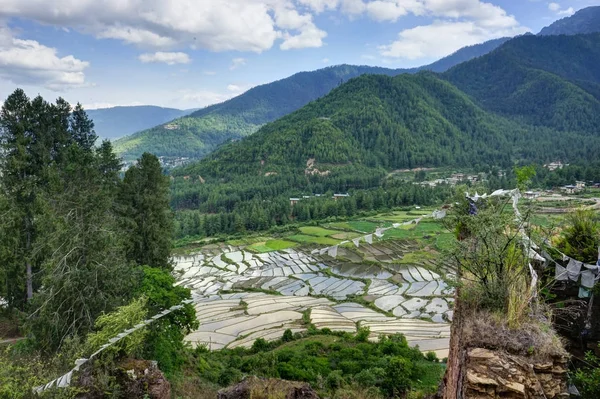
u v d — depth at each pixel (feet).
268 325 152.05
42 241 85.56
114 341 54.49
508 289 32.14
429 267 221.05
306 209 354.74
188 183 528.22
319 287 206.39
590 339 40.19
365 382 85.15
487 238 34.04
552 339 28.84
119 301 77.15
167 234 119.85
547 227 41.45
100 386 52.65
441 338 132.87
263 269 240.12
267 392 53.67
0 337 97.04
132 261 100.22
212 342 134.82
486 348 28.53
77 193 90.17
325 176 503.61
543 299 37.17
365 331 128.26
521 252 34.65
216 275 233.14
